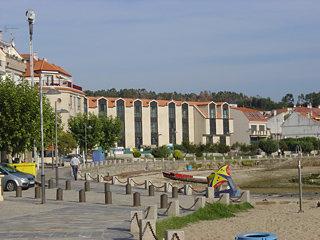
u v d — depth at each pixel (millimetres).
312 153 144125
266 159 127812
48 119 68125
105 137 117312
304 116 174875
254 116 175250
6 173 46094
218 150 146875
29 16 38719
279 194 57344
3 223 27016
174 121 158500
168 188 49844
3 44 100688
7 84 66500
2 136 64938
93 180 59312
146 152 140125
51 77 114438
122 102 150875
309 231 29234
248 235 16844
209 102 164375
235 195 44562
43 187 36812
